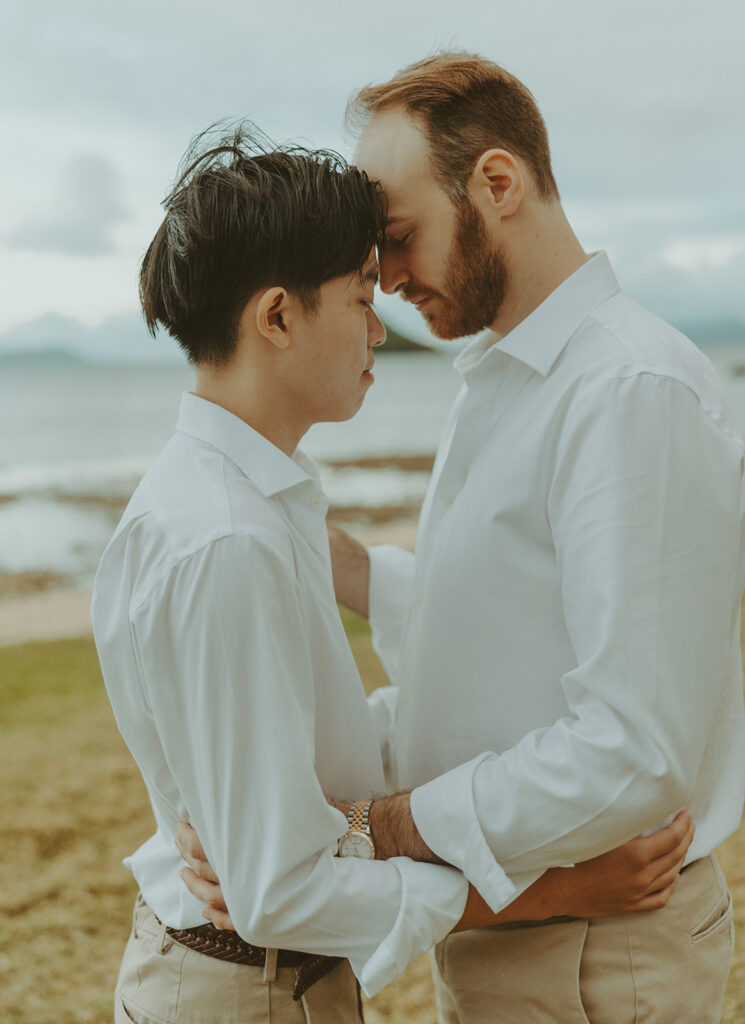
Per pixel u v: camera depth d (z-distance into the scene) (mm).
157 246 1239
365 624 7199
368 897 1152
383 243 1301
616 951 1366
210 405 1233
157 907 1320
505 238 1363
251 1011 1233
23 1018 2598
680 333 1368
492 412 1391
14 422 35125
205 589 1081
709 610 1185
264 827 1104
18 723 5262
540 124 1412
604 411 1193
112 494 19391
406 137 1335
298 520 1266
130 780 4359
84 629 8734
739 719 1469
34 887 3357
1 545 14203
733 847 3416
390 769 1723
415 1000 2676
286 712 1101
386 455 24422
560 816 1160
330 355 1235
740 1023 2395
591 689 1156
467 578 1377
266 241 1161
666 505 1155
